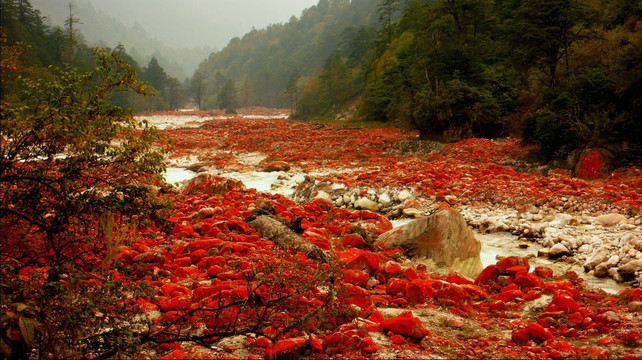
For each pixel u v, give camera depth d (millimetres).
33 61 55031
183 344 5137
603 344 5230
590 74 21219
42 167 4789
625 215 12844
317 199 15695
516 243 12422
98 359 4531
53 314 4492
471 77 32188
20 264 4738
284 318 5426
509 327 6098
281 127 46531
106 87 5105
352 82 111562
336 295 6184
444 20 33938
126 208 5180
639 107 18391
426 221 10445
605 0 31828
